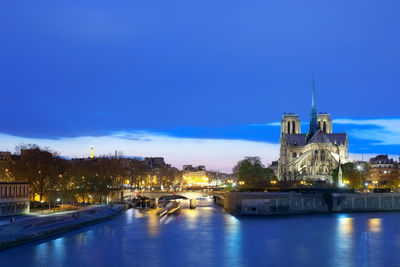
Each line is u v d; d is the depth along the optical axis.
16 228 140.62
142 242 137.62
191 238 145.12
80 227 161.50
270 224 178.50
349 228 166.38
